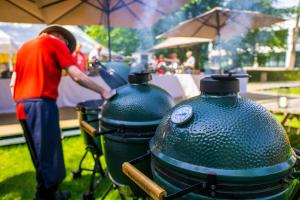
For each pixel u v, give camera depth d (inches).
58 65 76.8
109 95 70.1
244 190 36.6
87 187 102.6
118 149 66.7
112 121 66.3
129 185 69.6
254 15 216.8
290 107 174.9
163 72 291.1
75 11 203.9
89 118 89.2
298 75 583.2
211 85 43.5
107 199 92.0
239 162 36.9
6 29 311.3
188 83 266.4
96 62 86.6
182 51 671.1
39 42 75.0
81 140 161.0
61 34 86.4
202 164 38.2
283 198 39.4
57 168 77.4
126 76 85.8
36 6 181.8
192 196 38.8
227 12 231.8
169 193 42.6
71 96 247.9
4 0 173.3
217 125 39.1
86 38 350.9
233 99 43.4
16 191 101.0
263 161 37.4
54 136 76.3
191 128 40.7
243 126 38.8
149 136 64.1
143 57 253.1
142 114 64.2
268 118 42.3
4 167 123.6
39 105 73.7
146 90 69.3
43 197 83.4
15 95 78.9
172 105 71.2
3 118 208.8
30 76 74.6
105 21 224.5
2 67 316.2
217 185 37.0
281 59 620.4
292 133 153.3
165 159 42.1
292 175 40.1
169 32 299.4
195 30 283.3
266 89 392.2
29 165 126.0
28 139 80.0
